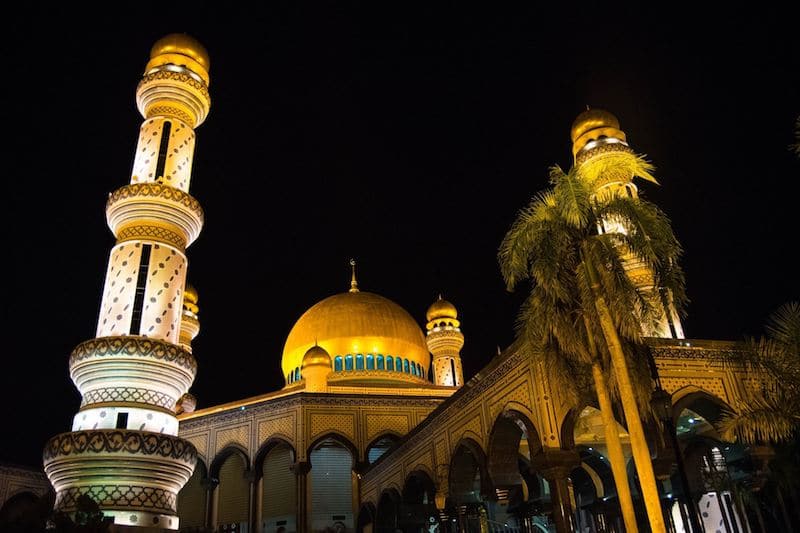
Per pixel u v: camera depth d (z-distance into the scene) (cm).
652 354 1542
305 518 2889
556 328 1359
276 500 3225
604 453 2208
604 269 1313
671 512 2159
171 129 2430
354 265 4422
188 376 2166
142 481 1903
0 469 2892
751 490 1681
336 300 3953
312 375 3303
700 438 2045
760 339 1441
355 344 3709
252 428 3189
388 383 3622
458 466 2242
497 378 1948
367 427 3184
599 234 1387
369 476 3138
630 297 1284
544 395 1666
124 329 2072
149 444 1930
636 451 1176
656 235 1310
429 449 2456
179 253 2253
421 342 3934
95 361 2005
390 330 3791
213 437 3253
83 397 2048
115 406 1970
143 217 2236
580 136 2498
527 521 2350
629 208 1310
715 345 1634
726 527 2014
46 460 1922
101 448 1877
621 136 2477
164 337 2119
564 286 1368
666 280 1323
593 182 1402
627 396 1214
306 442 3047
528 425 1728
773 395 1381
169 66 2533
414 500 2658
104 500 1838
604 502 2292
